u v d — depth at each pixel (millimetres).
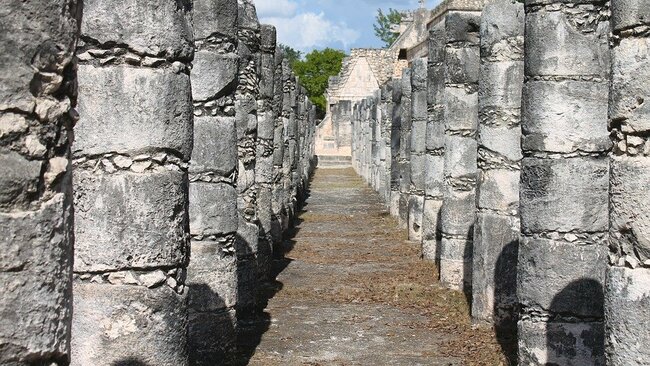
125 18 6836
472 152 16172
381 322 13562
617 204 5551
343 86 61406
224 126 10430
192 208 10359
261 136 15734
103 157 6824
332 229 25594
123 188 6785
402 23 54312
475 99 16125
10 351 3543
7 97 3562
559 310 9656
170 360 6895
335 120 61344
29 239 3600
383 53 60656
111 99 6812
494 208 13023
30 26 3600
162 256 6863
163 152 6922
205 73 10219
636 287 5305
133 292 6781
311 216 28953
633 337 5270
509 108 12898
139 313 6773
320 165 57031
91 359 6715
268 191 16031
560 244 9648
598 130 9625
